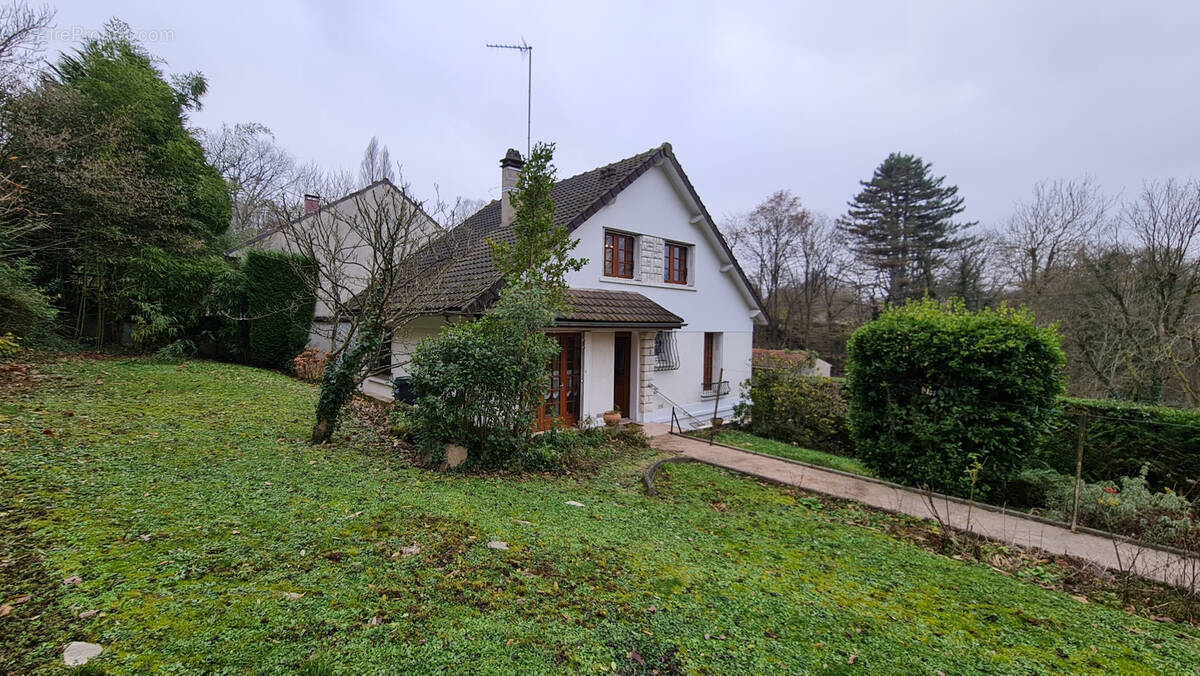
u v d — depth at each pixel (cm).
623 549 406
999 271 2567
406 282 721
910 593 378
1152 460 737
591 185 1186
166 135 1273
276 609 248
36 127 930
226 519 358
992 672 274
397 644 233
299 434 679
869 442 759
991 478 650
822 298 3762
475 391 632
